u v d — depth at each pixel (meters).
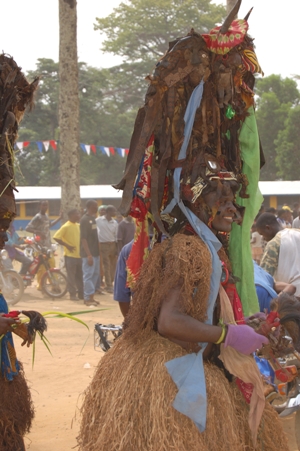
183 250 3.03
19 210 37.81
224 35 3.20
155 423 2.91
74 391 6.55
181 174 3.27
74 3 15.36
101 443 3.04
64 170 15.60
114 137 53.88
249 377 3.12
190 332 2.96
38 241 14.20
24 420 3.72
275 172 52.53
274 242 5.63
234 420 3.07
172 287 3.01
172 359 3.03
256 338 3.04
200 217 3.22
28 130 51.25
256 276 4.62
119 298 4.56
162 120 3.30
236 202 3.52
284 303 3.37
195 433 2.92
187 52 3.21
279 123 51.22
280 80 54.97
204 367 3.09
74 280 13.21
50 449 4.95
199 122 3.31
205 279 3.02
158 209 3.29
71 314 3.88
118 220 18.42
